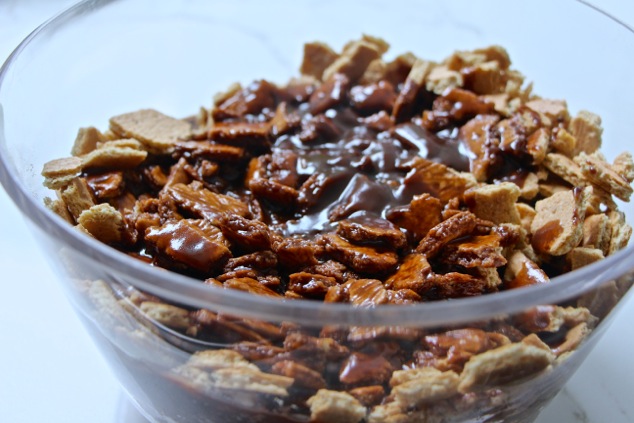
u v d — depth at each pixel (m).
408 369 0.27
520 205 0.34
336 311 0.24
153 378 0.28
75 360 0.35
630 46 0.36
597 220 0.33
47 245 0.28
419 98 0.40
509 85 0.40
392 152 0.36
